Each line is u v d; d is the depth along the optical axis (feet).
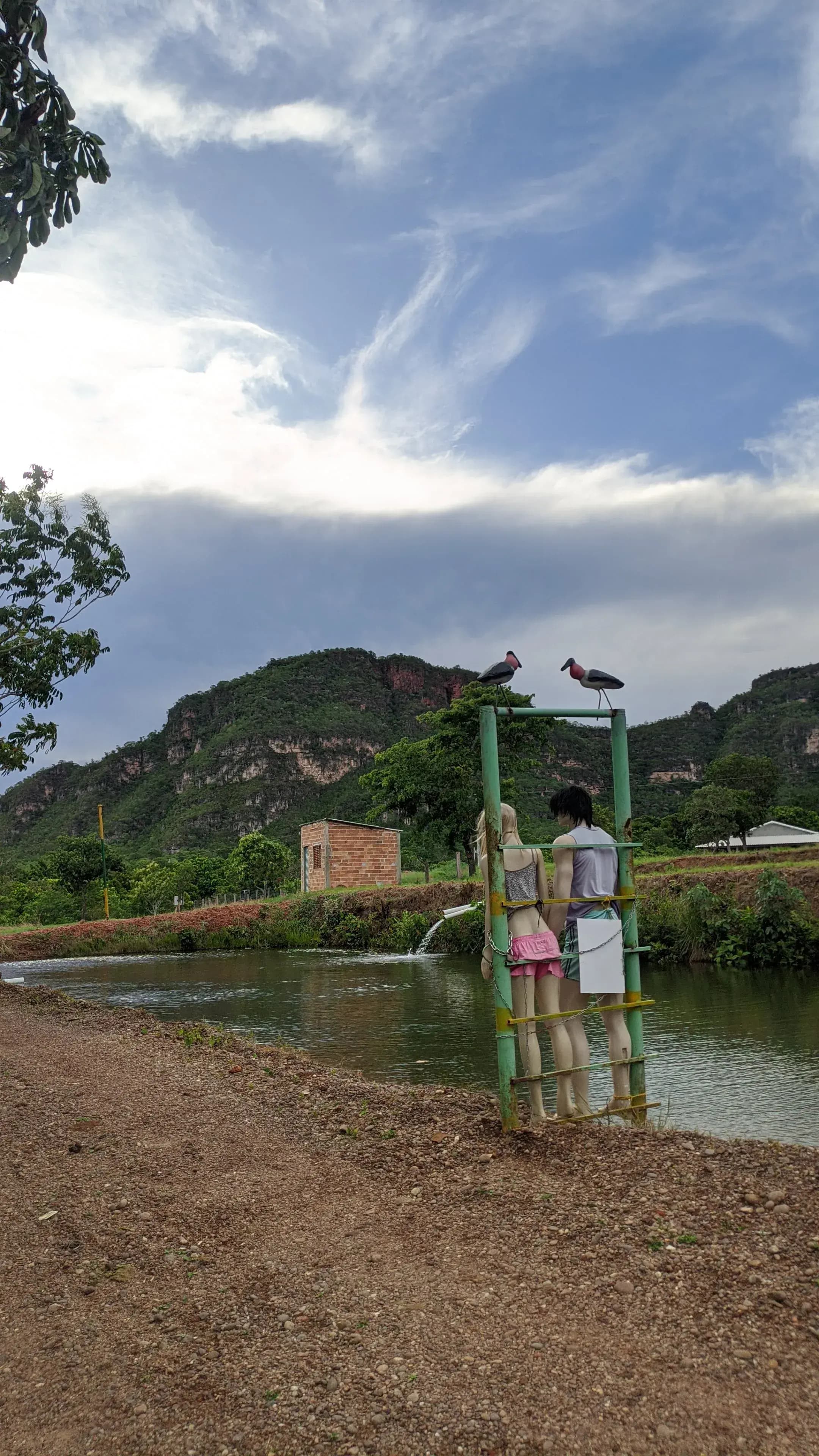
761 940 60.03
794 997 46.39
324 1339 9.48
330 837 138.92
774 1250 10.52
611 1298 9.86
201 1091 22.36
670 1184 12.94
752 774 221.66
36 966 95.50
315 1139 17.38
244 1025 46.16
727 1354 8.56
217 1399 8.52
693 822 194.80
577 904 17.37
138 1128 18.88
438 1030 41.45
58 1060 27.89
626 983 17.65
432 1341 9.25
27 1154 17.21
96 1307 10.67
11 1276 11.68
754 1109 25.43
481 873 17.81
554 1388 8.24
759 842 202.59
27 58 19.33
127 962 97.81
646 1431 7.55
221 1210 13.73
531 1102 16.90
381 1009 49.96
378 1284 10.73
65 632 52.11
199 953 107.34
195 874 182.50
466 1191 13.56
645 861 100.78
